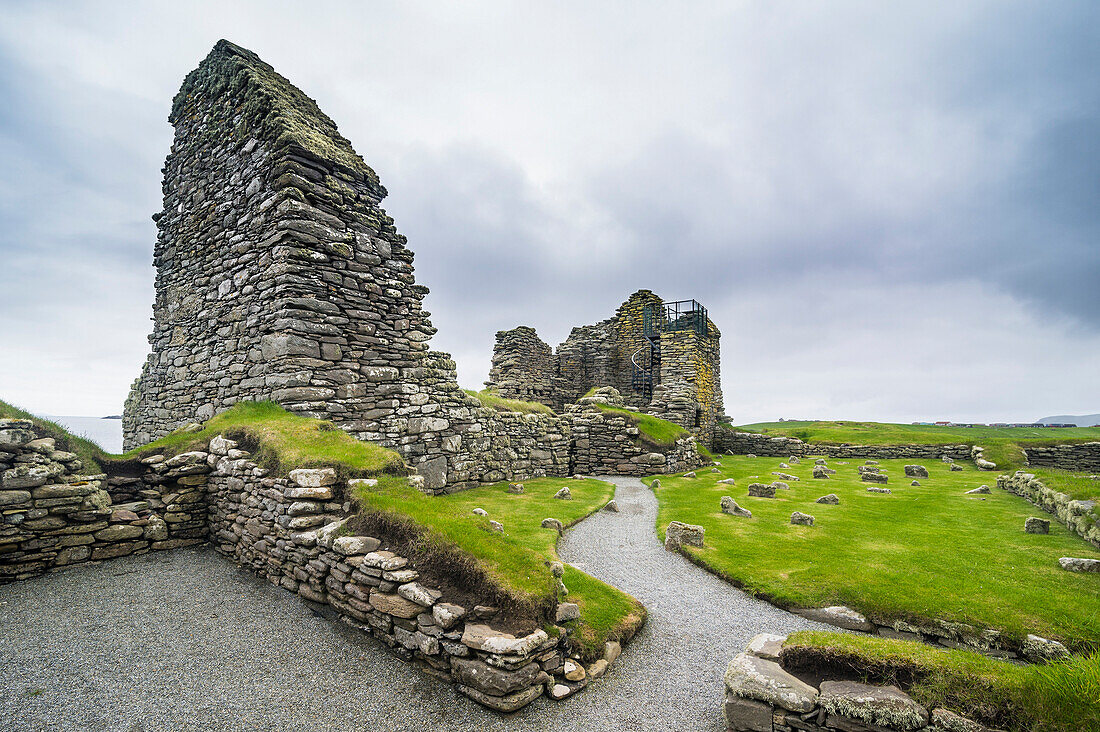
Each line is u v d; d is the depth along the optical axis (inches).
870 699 177.9
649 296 1423.5
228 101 555.8
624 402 1405.0
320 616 282.2
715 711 219.5
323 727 197.0
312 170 484.4
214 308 546.6
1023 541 409.4
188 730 192.5
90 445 393.4
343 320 488.1
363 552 274.4
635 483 780.6
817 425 1637.6
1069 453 968.3
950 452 1067.3
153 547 374.6
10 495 314.2
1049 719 158.9
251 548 347.6
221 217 546.9
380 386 518.3
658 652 269.3
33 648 243.3
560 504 568.7
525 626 228.1
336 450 361.4
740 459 1164.5
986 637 265.1
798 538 435.8
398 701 213.8
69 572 331.0
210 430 434.3
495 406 766.5
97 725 192.7
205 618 279.3
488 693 209.5
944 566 353.7
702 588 352.5
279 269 454.9
